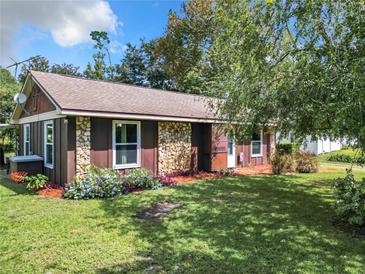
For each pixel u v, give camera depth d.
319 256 3.91
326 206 6.53
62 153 9.02
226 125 9.06
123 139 9.95
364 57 4.43
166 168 11.33
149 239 4.56
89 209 6.37
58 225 5.25
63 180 8.91
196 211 6.19
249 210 6.23
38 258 3.91
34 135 11.92
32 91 11.78
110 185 7.82
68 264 3.72
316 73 5.11
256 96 6.75
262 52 5.82
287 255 3.94
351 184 5.50
